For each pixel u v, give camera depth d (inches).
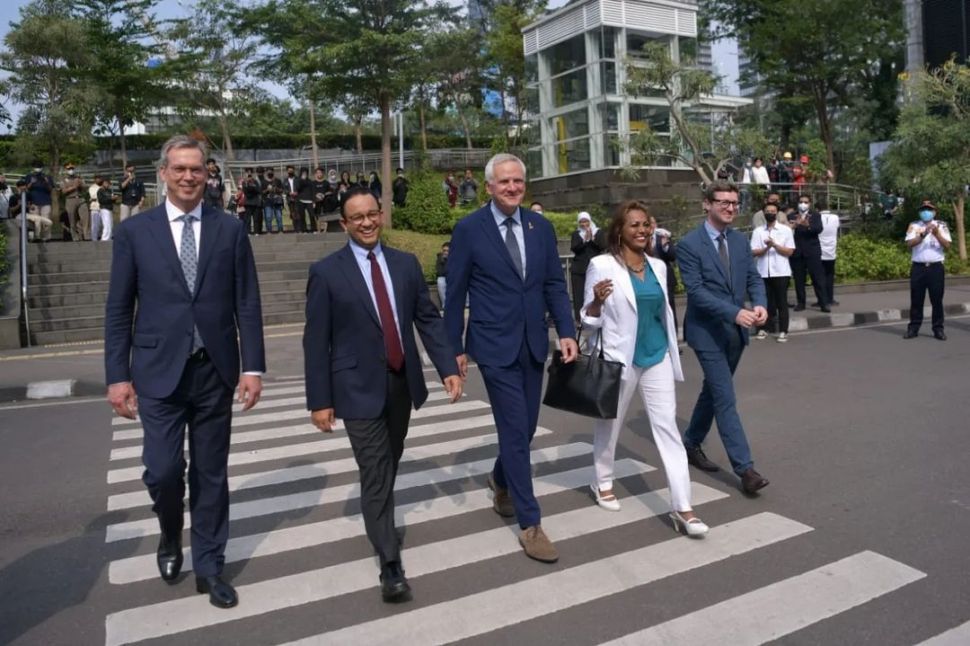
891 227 886.4
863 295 703.1
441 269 653.9
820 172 1245.7
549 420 306.8
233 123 1664.6
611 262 189.9
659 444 189.0
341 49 923.4
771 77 1230.3
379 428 163.8
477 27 1481.3
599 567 169.6
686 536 185.0
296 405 357.1
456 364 174.9
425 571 171.2
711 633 141.5
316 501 220.8
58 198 879.1
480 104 1699.1
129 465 264.8
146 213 157.9
